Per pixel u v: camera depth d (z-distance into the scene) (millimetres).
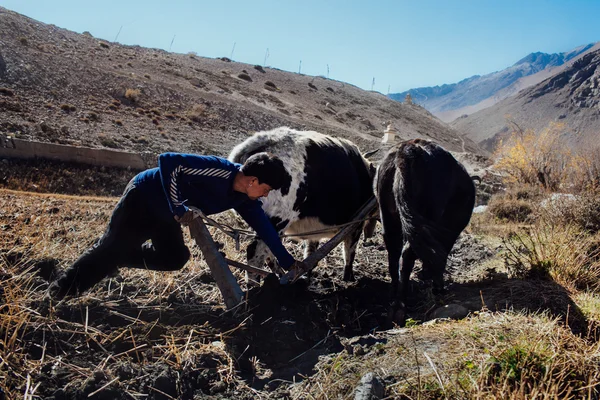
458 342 4047
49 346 3916
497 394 3240
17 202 8578
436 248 4590
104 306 4582
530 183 16531
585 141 17438
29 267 4938
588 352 3834
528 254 6328
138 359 3949
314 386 3764
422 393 3422
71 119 27438
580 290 5449
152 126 31203
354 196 6477
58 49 40844
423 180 4980
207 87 49125
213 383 3875
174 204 4043
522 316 4418
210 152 29547
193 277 5496
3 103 25641
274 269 6105
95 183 20609
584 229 7625
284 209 5512
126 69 43750
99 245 4352
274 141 5594
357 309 5750
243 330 4551
